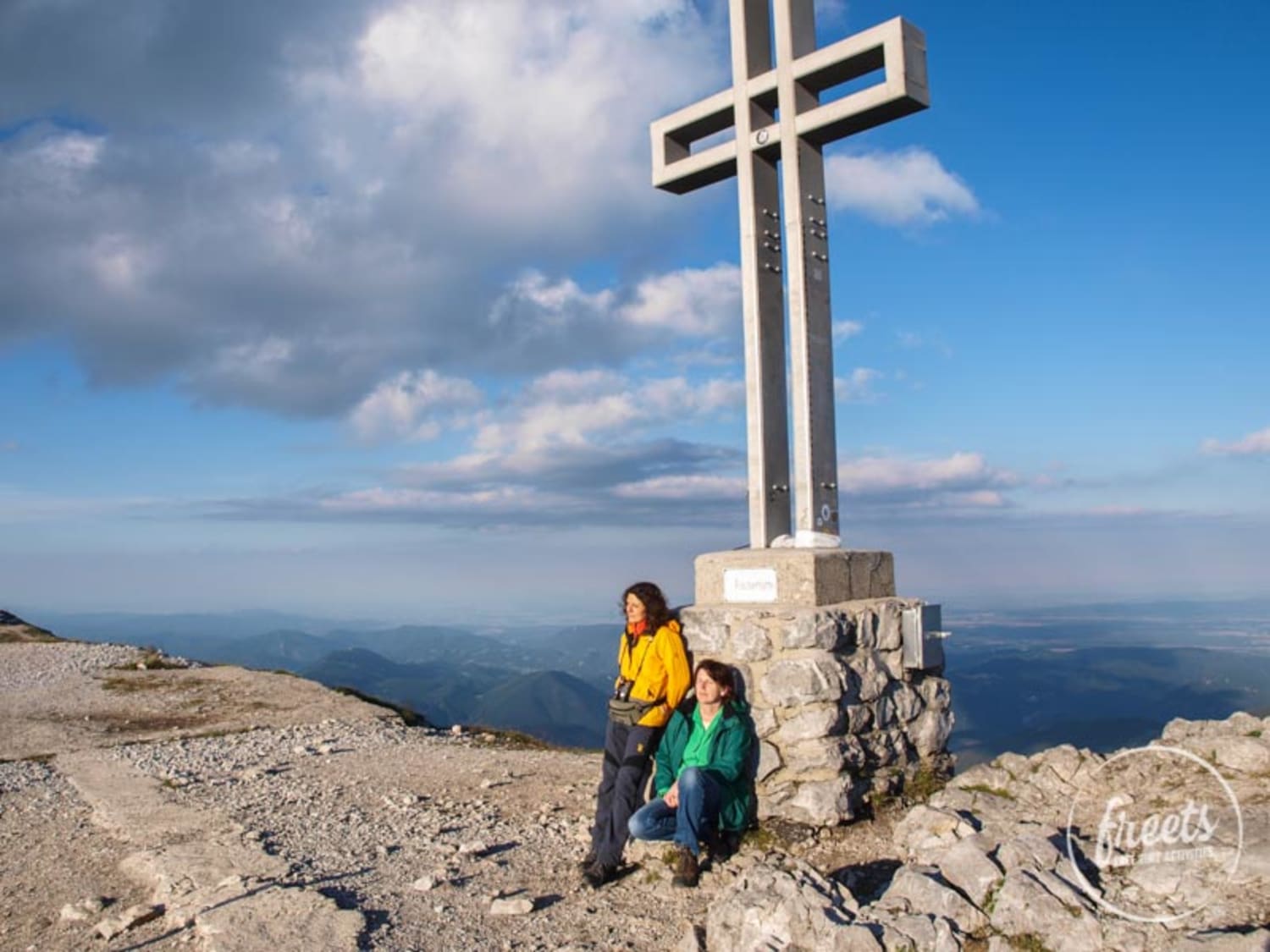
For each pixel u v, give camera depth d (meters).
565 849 6.12
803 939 3.88
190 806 7.46
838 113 6.52
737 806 5.41
